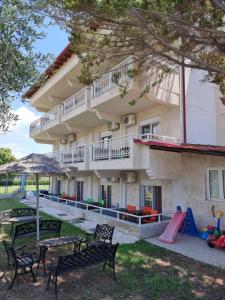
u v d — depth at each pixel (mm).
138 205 13852
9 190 37812
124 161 11625
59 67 17281
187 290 5805
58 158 19219
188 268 7113
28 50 4086
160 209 12852
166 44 5602
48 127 19953
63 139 22719
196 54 6781
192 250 8680
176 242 9602
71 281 6223
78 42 6477
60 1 5051
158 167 10906
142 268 7074
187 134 11727
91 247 6016
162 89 11438
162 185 12625
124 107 13172
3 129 4293
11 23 3814
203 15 5562
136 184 14125
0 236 10602
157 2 4945
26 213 12703
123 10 4934
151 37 5844
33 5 4082
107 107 13320
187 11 5285
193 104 12086
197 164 11156
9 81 3947
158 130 12867
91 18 5453
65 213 16375
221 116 12773
